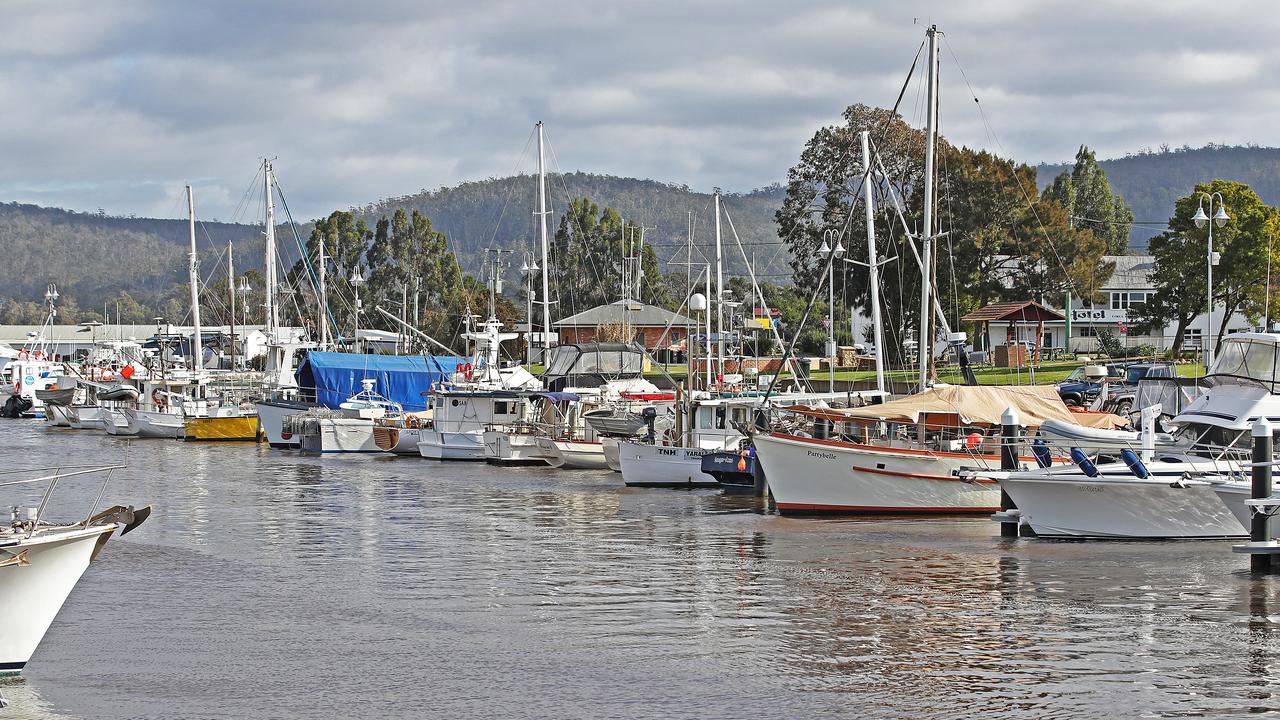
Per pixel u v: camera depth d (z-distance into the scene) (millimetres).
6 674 19719
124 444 72688
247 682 19922
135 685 19750
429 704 18797
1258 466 27219
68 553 19469
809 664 20781
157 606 25453
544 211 70500
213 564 30312
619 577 28250
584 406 59125
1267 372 34906
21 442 74562
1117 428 40781
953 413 37219
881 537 33344
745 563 29828
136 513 20328
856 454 36844
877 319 47875
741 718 18094
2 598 19250
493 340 72438
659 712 18406
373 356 72562
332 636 22844
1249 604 24625
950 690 19312
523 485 49094
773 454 37875
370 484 49688
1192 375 64688
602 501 43094
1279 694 19000
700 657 21234
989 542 32125
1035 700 18781
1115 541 31594
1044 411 37594
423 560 30812
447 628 23422
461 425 61969
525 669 20562
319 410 66375
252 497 45062
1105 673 20125
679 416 49281
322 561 30766
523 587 27172
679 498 43906
